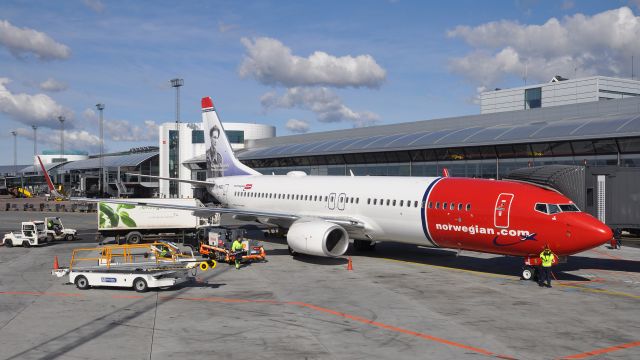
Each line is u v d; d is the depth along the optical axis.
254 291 22.50
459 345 15.18
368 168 66.75
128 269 23.05
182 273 23.44
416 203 28.38
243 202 41.22
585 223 23.06
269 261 30.95
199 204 40.81
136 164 109.31
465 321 17.75
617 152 45.28
